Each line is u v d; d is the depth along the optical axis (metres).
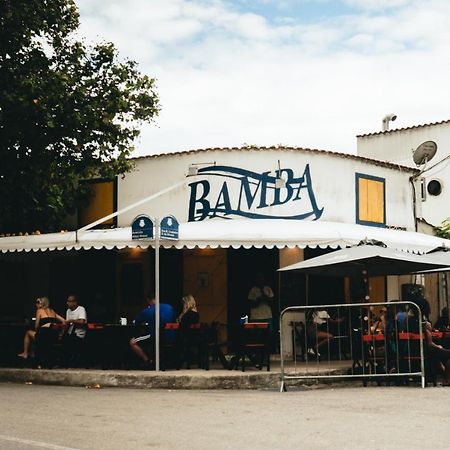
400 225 20.47
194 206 18.27
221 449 6.84
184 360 16.00
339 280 18.75
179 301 18.64
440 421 8.28
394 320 13.35
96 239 15.45
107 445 7.05
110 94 18.47
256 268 18.19
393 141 31.06
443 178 29.53
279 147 18.09
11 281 21.38
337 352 17.25
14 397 11.12
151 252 19.19
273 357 17.47
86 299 19.92
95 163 18.34
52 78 17.12
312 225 16.80
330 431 7.73
